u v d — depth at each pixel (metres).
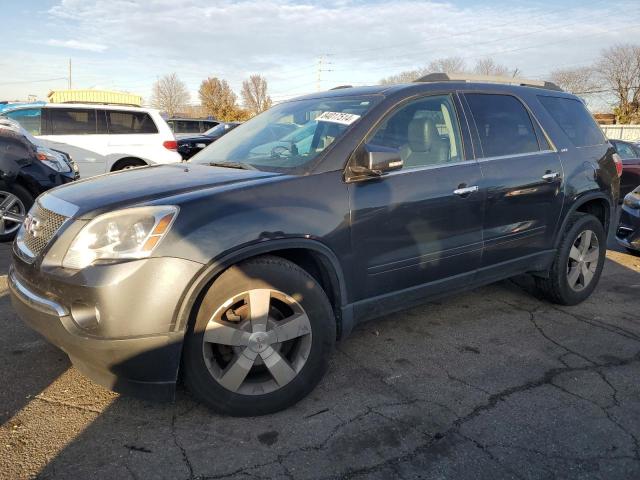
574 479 2.29
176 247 2.37
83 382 2.99
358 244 2.97
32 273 2.57
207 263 2.41
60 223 2.55
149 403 2.80
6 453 2.36
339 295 2.97
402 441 2.54
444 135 3.50
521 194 3.79
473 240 3.55
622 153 11.50
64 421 2.62
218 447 2.46
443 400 2.92
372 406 2.85
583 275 4.48
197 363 2.53
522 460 2.41
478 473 2.32
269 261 2.64
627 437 2.60
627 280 5.39
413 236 3.21
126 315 2.32
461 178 3.43
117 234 2.36
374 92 3.48
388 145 3.19
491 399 2.94
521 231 3.88
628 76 52.41
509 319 4.17
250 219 2.57
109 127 9.93
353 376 3.19
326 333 2.84
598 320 4.19
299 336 2.76
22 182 6.49
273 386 2.72
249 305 2.59
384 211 3.05
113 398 2.84
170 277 2.35
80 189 2.83
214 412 2.73
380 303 3.19
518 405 2.88
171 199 2.50
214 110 68.00
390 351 3.55
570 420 2.74
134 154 10.12
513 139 3.89
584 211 4.62
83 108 9.74
